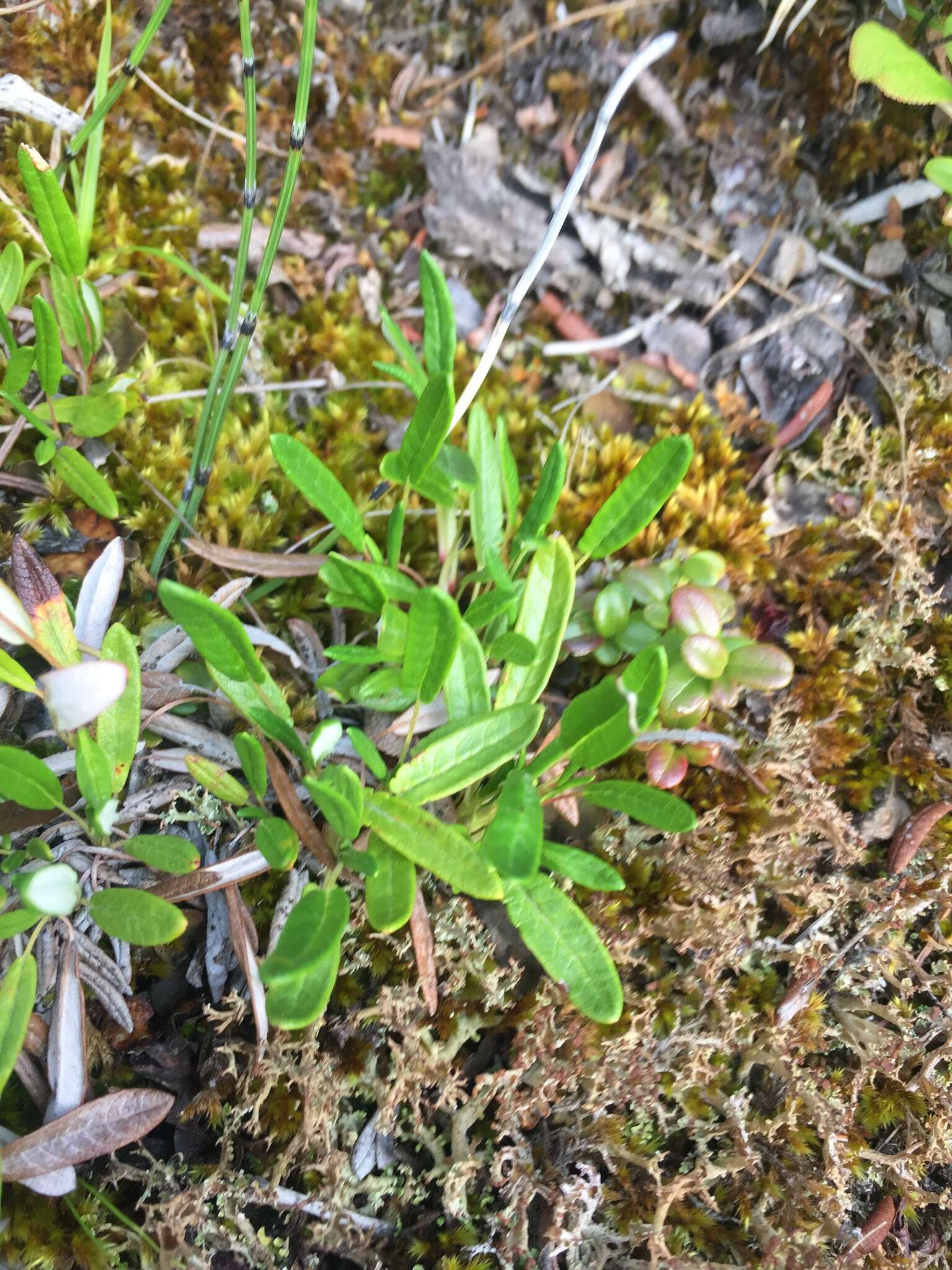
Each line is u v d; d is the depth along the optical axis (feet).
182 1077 0.59
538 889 0.56
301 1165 0.58
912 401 0.74
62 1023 0.54
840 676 0.70
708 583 0.65
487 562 0.59
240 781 0.62
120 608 0.65
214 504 0.67
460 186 0.78
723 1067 0.63
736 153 0.78
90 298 0.61
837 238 0.78
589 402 0.77
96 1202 0.55
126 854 0.58
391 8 0.80
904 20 0.75
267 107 0.78
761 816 0.66
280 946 0.48
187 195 0.76
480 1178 0.59
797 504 0.75
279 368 0.73
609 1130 0.59
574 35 0.79
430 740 0.54
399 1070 0.57
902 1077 0.64
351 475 0.71
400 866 0.53
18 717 0.60
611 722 0.52
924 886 0.66
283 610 0.67
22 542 0.54
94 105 0.64
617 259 0.77
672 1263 0.57
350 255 0.78
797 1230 0.59
